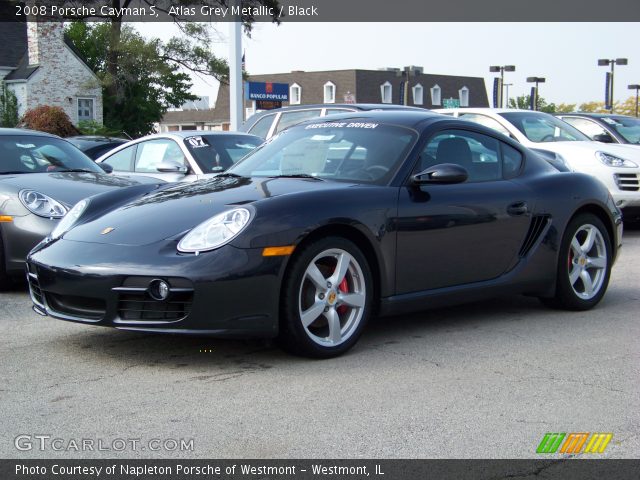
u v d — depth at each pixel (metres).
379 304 4.41
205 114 69.75
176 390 3.67
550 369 4.07
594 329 4.96
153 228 4.10
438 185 4.71
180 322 3.80
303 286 4.07
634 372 4.04
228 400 3.54
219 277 3.78
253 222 3.91
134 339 4.60
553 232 5.21
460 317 5.28
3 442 3.06
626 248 8.84
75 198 6.05
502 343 4.59
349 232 4.27
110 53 34.25
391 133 4.84
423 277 4.57
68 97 34.88
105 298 3.91
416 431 3.20
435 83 63.19
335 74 59.75
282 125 10.23
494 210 4.88
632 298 5.97
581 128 12.02
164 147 8.05
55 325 4.98
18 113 34.00
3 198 5.98
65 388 3.70
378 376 3.91
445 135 4.93
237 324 3.86
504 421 3.32
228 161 7.86
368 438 3.12
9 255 5.93
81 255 4.05
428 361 4.19
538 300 5.88
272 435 3.14
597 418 3.38
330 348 4.16
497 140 5.23
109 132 32.94
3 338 4.64
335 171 4.68
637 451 3.04
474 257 4.81
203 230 3.96
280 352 4.32
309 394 3.62
